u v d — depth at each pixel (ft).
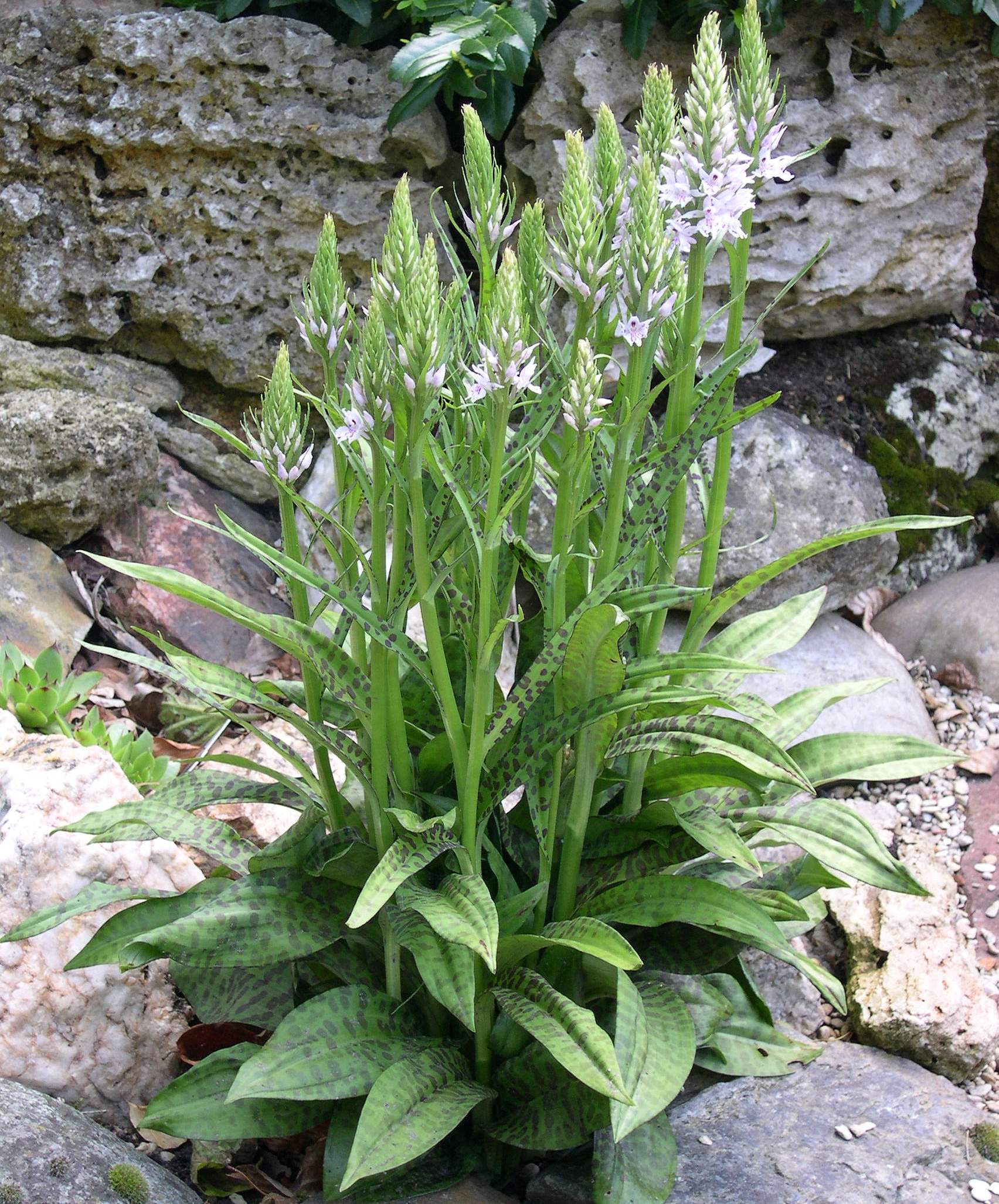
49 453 10.02
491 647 5.31
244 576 11.03
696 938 6.45
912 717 10.44
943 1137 6.67
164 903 6.47
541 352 6.32
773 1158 6.48
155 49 10.47
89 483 10.22
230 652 10.50
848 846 6.07
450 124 11.50
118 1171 5.70
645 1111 5.22
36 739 7.64
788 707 7.01
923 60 11.15
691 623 6.45
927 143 11.32
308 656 5.84
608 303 5.57
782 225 11.18
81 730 8.79
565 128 10.78
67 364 11.07
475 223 5.75
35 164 10.76
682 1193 6.19
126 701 9.94
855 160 11.07
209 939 5.76
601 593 5.43
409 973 6.43
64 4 10.82
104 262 10.97
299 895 6.10
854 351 12.21
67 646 10.03
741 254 5.86
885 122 11.07
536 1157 6.77
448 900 5.47
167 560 10.80
